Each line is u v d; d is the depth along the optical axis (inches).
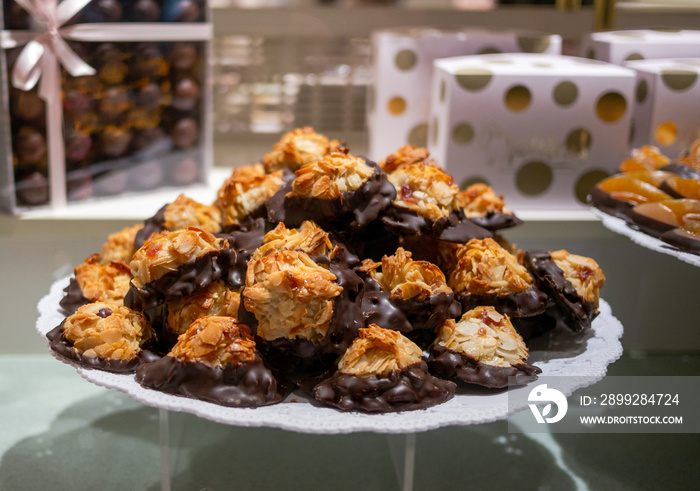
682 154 24.4
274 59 28.1
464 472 20.2
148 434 22.0
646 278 24.7
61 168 24.3
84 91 24.2
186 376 15.4
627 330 24.9
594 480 20.0
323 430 14.3
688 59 26.7
